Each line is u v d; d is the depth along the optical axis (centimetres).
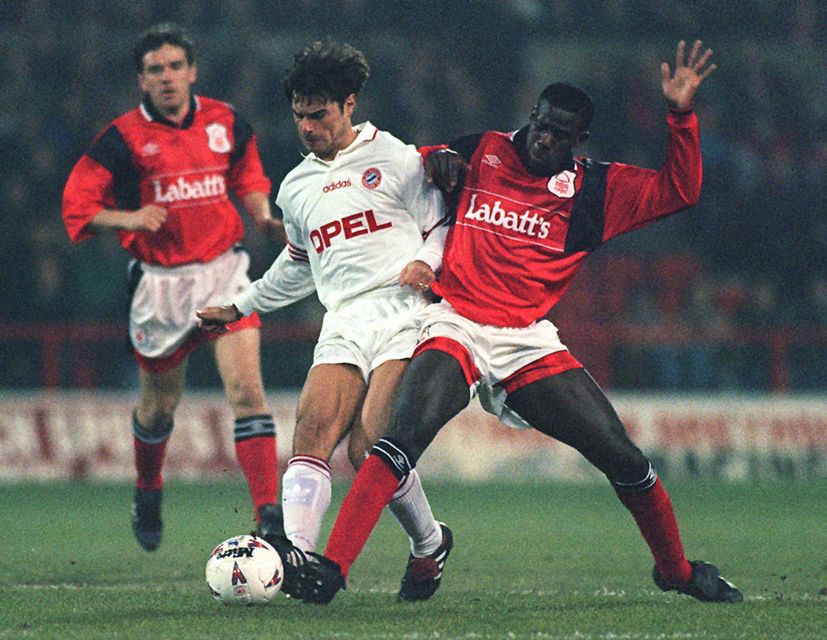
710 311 6419
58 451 5397
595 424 1936
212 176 2792
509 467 5753
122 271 5834
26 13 7275
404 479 1872
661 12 8181
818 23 8444
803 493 5181
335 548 1822
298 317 6016
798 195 7200
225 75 7162
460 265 1983
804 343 6075
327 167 2067
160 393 2847
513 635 1686
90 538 3338
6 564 2739
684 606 2006
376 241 2055
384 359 2006
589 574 2602
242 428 2639
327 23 7694
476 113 7362
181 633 1680
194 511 4141
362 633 1683
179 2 7500
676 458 5888
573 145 1966
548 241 1988
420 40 7775
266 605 1923
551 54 8019
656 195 1959
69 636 1666
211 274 2802
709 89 7794
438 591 2266
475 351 1944
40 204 6200
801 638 1692
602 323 6481
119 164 2741
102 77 6988
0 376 5516
